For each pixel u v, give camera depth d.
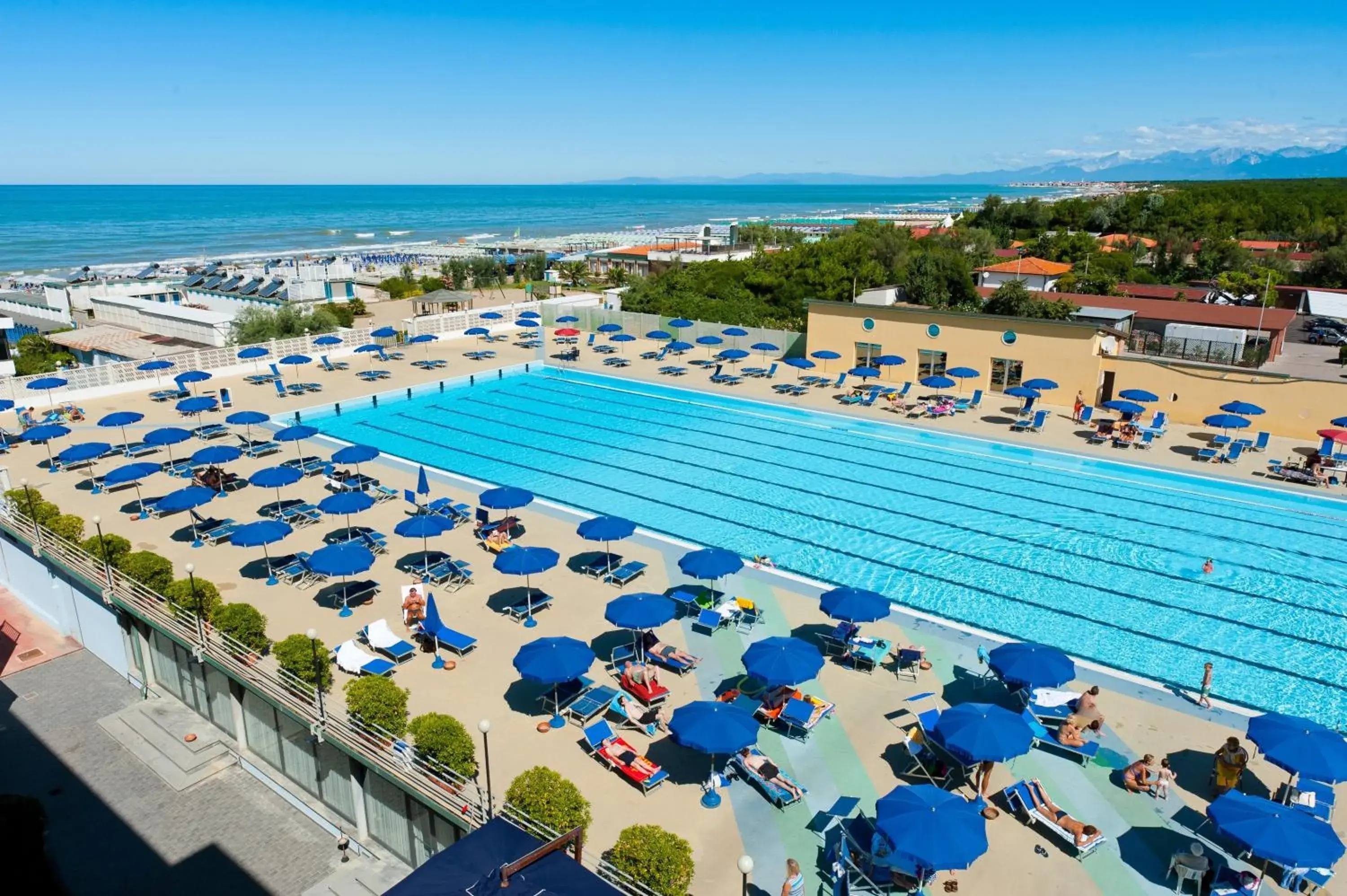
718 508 25.36
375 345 47.19
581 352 46.75
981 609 19.22
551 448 31.11
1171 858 11.43
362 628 17.25
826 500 26.16
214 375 39.47
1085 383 34.16
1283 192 149.00
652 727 14.21
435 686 15.28
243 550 21.09
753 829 11.95
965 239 88.94
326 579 19.55
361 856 13.82
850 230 104.62
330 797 14.48
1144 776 12.77
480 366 43.31
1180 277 77.50
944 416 34.03
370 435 32.47
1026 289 54.12
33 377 34.12
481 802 11.59
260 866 13.61
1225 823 10.40
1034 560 21.91
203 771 15.93
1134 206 116.62
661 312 56.38
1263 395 31.03
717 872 11.13
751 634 17.48
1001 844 11.69
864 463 29.59
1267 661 17.08
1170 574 21.12
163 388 37.44
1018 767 13.41
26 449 28.77
